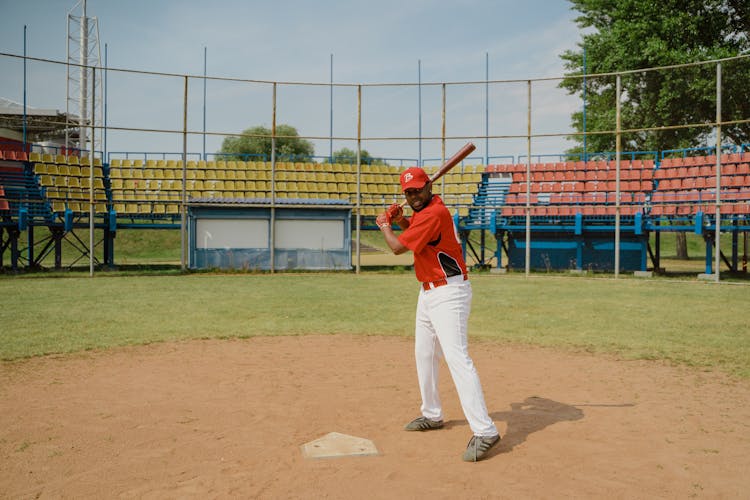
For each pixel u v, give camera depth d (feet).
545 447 12.51
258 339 26.05
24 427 13.78
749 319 31.81
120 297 40.42
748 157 64.34
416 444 12.75
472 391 12.03
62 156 70.64
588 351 23.61
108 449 12.33
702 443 12.76
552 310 35.55
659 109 96.53
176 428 13.76
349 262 68.85
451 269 12.51
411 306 37.27
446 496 10.01
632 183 69.00
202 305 36.88
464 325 12.51
